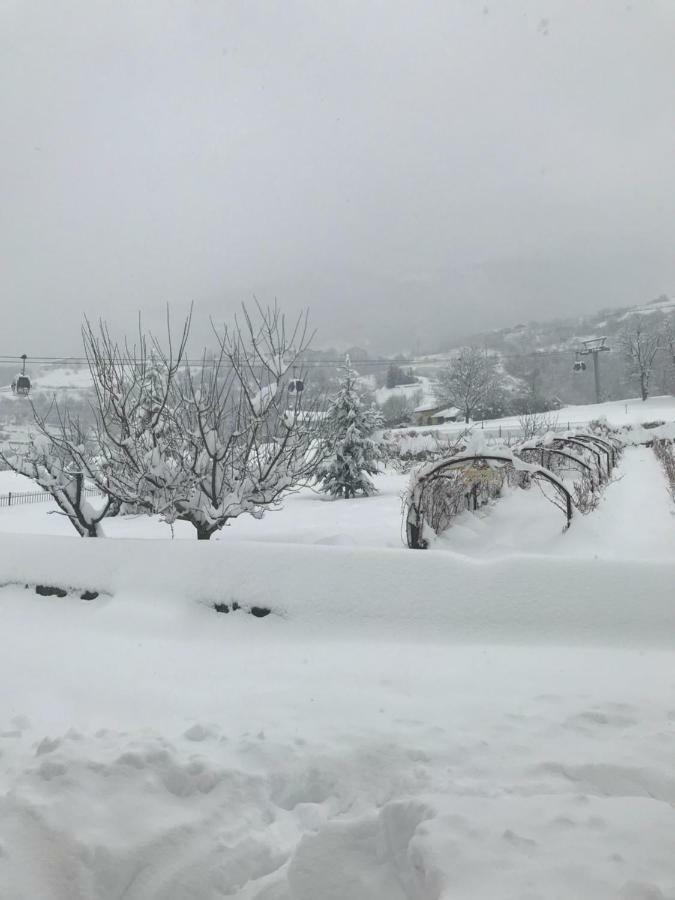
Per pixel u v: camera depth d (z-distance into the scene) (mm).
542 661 4773
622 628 5184
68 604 6355
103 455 8812
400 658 4930
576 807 2453
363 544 10523
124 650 5273
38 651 5262
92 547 6750
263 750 3271
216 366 8805
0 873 2369
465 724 3564
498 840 2211
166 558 6395
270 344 8930
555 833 2264
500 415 70562
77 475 8844
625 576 5438
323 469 24391
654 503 14250
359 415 25172
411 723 3584
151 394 8781
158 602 6031
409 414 68688
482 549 10289
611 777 2826
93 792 2840
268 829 2746
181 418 8812
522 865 2070
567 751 3145
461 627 5395
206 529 8867
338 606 5688
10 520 20406
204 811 2766
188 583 6121
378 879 2283
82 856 2453
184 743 3430
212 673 4727
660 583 5355
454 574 5699
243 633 5672
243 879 2447
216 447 8195
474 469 12508
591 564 5555
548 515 13016
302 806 2879
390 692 4203
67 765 3002
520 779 2869
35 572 6645
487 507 15180
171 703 4125
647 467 24047
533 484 17172
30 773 2996
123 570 6430
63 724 3863
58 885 2363
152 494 8438
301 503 22891
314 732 3496
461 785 2795
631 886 1913
